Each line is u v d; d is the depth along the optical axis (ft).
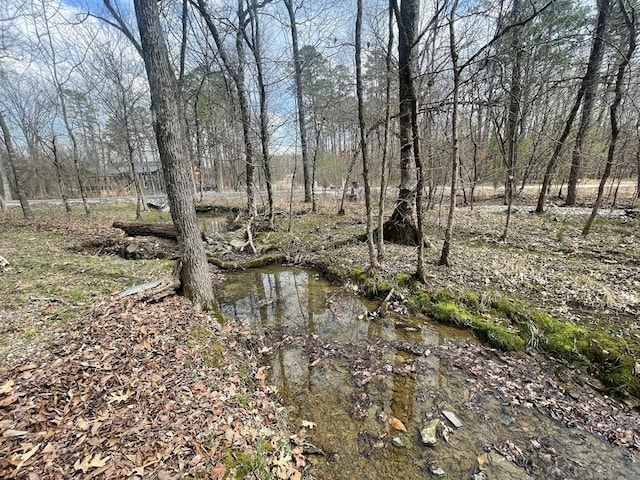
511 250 25.26
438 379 13.47
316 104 47.16
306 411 11.94
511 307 16.88
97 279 20.38
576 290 17.65
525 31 27.73
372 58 27.02
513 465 9.48
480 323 16.58
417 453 10.00
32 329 13.53
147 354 12.29
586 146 41.34
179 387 10.71
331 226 39.06
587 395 12.07
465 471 9.33
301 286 24.94
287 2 44.45
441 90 27.55
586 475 9.08
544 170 46.78
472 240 29.04
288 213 48.01
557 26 27.84
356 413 11.78
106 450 7.82
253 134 41.16
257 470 7.96
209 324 16.30
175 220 17.51
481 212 41.01
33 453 7.50
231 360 13.78
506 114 35.01
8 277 19.62
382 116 26.16
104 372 10.88
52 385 9.95
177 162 16.66
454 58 16.65
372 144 46.11
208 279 18.65
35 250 27.07
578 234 27.96
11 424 8.25
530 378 13.15
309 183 56.90
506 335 15.48
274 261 30.42
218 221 51.16
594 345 13.56
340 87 44.27
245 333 17.11
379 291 21.39
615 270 19.67
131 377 10.83
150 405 9.65
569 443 10.16
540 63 32.53
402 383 13.34
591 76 28.17
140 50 15.90
